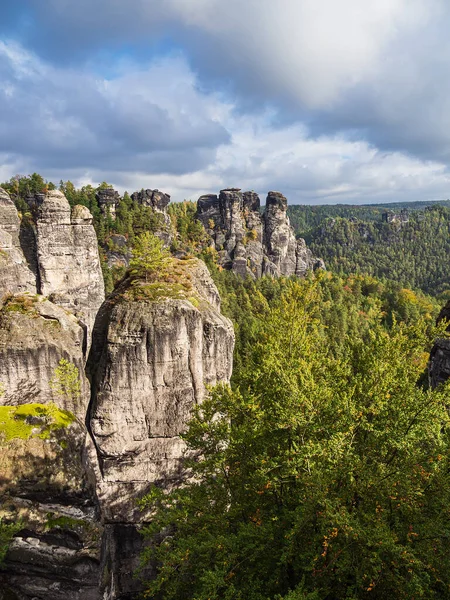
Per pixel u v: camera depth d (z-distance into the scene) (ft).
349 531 50.31
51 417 74.69
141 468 88.33
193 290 98.89
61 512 68.90
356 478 61.46
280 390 71.26
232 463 69.56
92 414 87.20
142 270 100.94
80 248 210.79
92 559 67.82
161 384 87.45
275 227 634.84
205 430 69.05
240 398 69.31
